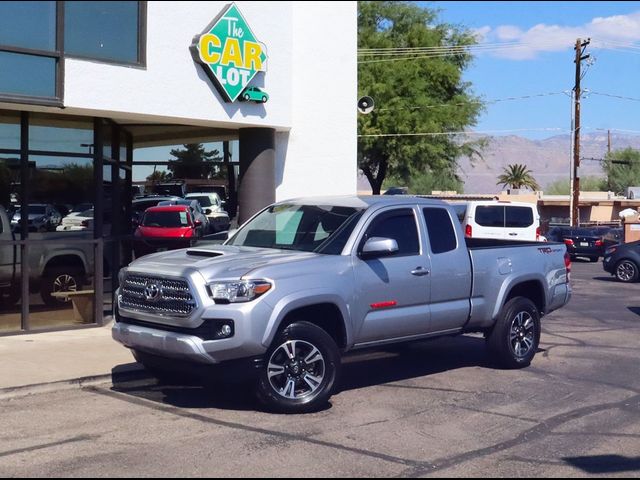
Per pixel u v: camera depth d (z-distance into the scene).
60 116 12.55
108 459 6.74
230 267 8.06
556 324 14.82
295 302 8.04
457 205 23.02
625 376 10.27
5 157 12.06
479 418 8.18
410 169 39.16
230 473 6.38
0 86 11.08
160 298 8.15
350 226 8.95
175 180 15.47
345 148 15.55
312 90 15.15
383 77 38.28
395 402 8.80
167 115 12.70
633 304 17.88
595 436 7.59
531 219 22.42
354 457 6.83
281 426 7.77
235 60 13.38
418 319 9.29
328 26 15.23
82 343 11.62
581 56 39.94
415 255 9.33
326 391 8.30
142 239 19.95
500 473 6.49
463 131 40.00
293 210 9.66
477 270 9.99
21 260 12.25
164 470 6.45
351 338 8.63
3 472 6.41
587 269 28.17
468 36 40.22
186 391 9.24
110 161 13.59
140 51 12.38
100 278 13.09
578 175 40.59
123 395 9.06
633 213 38.62
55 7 11.47
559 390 9.46
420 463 6.71
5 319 12.19
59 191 12.62
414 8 39.78
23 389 9.02
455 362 11.08
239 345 7.76
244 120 13.80
